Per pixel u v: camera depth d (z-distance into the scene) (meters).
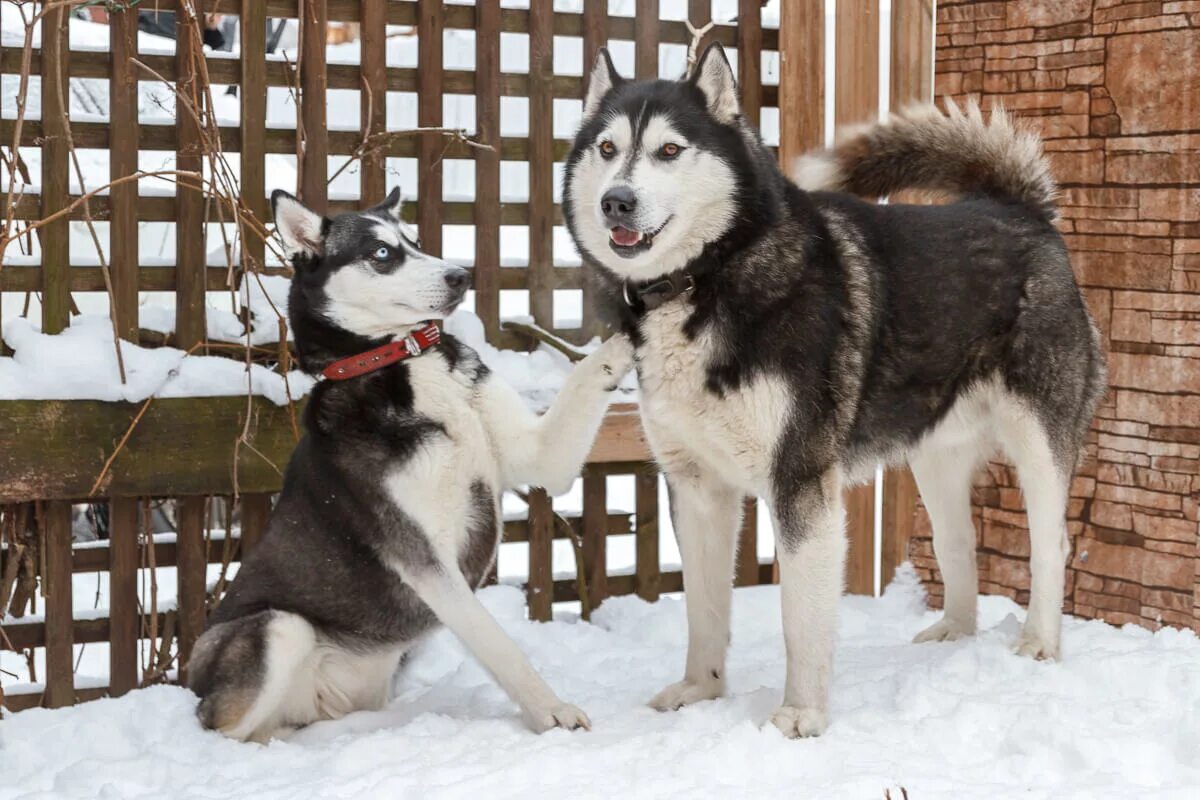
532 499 4.29
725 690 3.24
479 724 3.02
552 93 4.29
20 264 3.77
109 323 3.83
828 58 5.48
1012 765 2.56
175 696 3.25
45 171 3.71
